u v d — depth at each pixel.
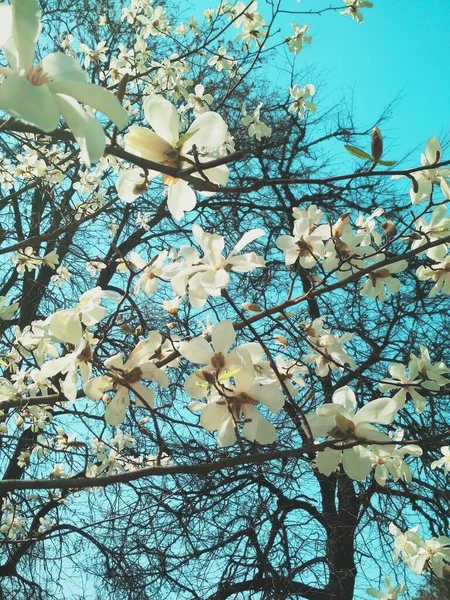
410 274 7.78
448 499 7.14
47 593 7.59
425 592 6.12
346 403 1.75
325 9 4.86
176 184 1.73
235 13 5.35
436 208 2.35
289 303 2.27
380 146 1.64
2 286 9.55
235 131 9.29
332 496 8.24
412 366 2.26
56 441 5.22
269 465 5.76
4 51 1.02
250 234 1.99
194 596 7.05
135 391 1.83
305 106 5.72
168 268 2.02
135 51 6.51
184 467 1.81
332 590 7.55
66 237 7.34
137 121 7.83
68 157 4.56
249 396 1.69
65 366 1.84
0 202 8.59
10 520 6.21
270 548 7.52
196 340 1.71
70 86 1.02
